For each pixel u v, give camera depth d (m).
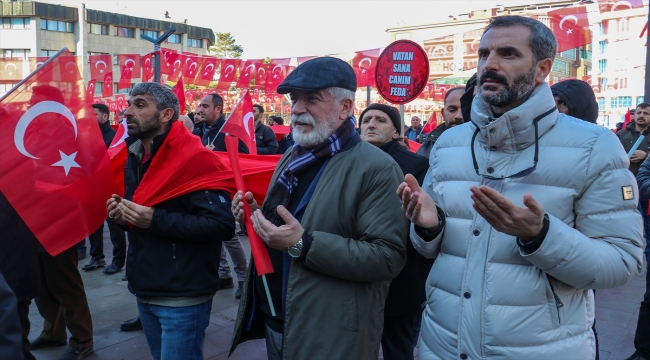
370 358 2.04
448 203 1.83
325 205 1.98
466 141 1.86
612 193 1.59
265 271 2.03
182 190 2.59
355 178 2.00
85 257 6.71
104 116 6.22
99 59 8.25
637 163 5.49
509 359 1.62
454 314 1.74
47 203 2.64
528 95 1.67
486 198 1.44
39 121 2.67
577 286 1.57
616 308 4.76
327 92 2.03
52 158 2.68
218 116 5.86
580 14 4.92
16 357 1.17
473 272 1.70
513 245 1.64
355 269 1.89
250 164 3.51
